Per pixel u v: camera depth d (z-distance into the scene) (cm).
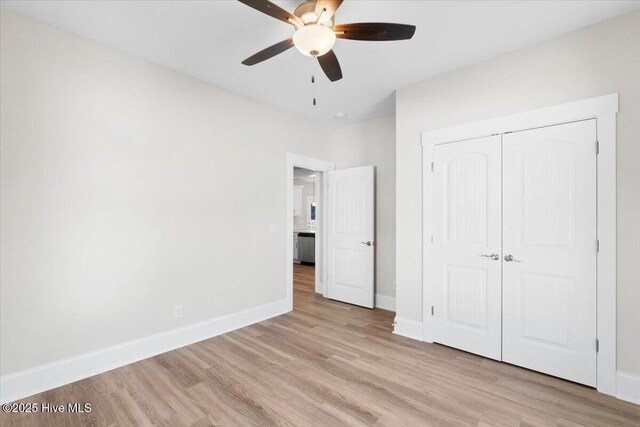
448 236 276
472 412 183
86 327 224
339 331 314
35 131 203
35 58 204
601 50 207
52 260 210
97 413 182
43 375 204
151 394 201
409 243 299
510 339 242
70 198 217
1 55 192
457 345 270
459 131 268
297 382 216
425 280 288
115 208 239
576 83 215
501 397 199
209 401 194
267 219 356
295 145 392
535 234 231
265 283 353
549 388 209
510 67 243
